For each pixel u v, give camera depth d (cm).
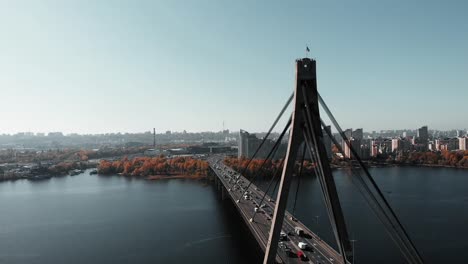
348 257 7462
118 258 11038
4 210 17800
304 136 7738
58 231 13975
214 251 11356
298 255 8450
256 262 10419
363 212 15125
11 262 10956
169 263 10506
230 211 16675
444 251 10931
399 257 10244
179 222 14838
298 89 7506
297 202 17225
